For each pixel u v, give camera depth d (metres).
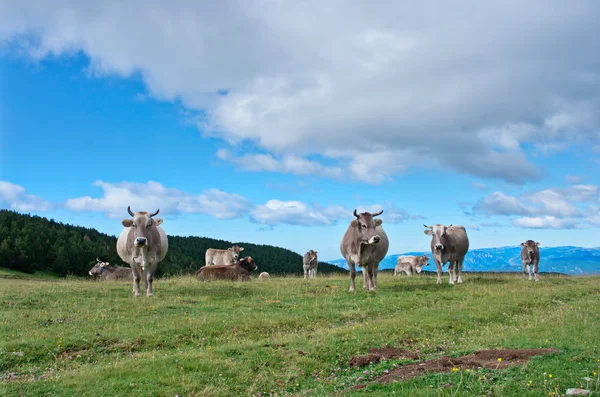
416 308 14.59
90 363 9.29
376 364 8.70
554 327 10.68
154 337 10.70
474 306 14.27
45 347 9.81
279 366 8.75
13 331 10.96
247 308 14.21
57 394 7.33
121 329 11.24
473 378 6.81
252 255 73.88
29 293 16.09
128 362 8.87
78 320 12.22
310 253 33.09
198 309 14.02
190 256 70.25
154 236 16.78
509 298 15.76
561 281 22.91
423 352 9.38
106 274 28.00
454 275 21.45
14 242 58.47
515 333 10.25
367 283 18.97
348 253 18.42
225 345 10.11
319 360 9.06
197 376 8.10
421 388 6.70
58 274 61.53
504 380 6.63
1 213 69.75
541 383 6.41
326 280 23.33
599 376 6.45
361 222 17.75
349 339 10.25
